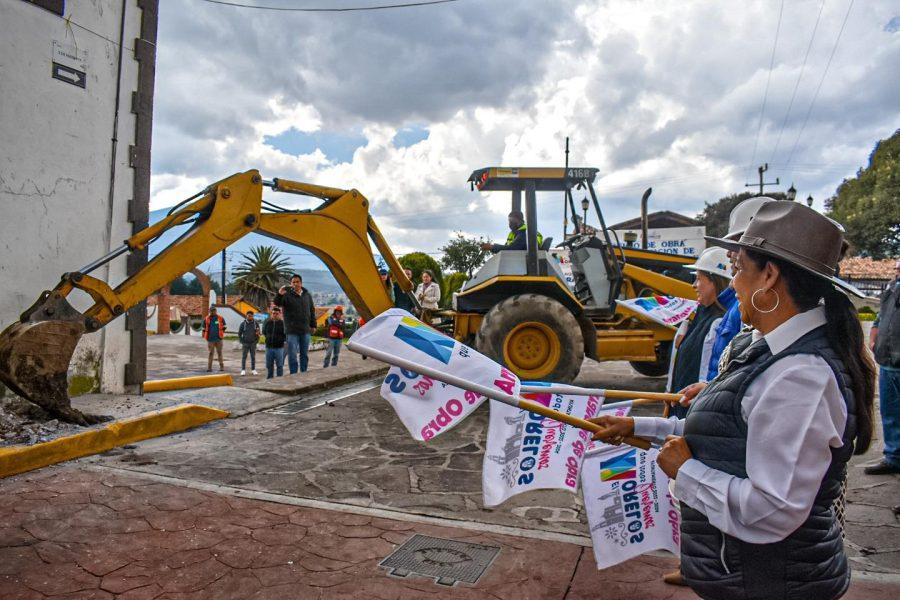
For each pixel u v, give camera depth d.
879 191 36.94
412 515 3.64
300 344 10.16
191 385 7.65
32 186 5.96
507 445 2.25
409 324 1.98
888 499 3.88
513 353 7.46
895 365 4.24
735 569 1.39
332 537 3.31
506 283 7.84
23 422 5.01
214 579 2.83
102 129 6.59
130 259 6.84
